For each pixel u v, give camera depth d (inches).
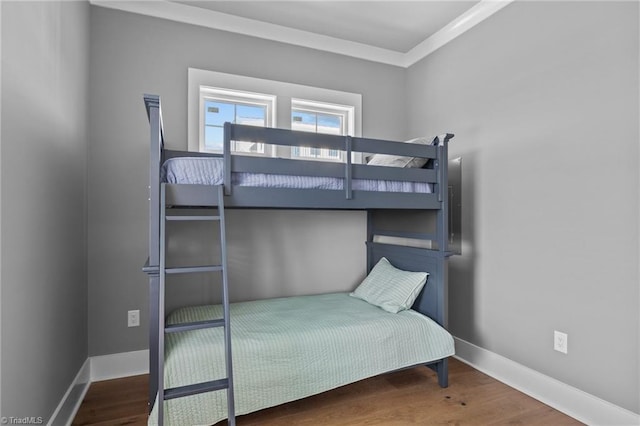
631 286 70.0
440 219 97.8
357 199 87.6
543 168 87.4
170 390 62.1
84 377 90.8
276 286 117.6
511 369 94.5
